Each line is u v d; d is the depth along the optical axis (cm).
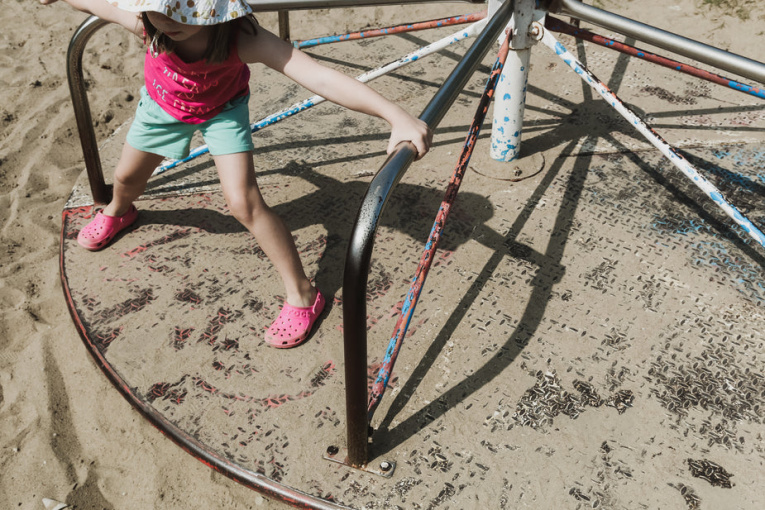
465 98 292
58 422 185
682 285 195
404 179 240
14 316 219
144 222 227
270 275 206
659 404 163
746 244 209
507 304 191
